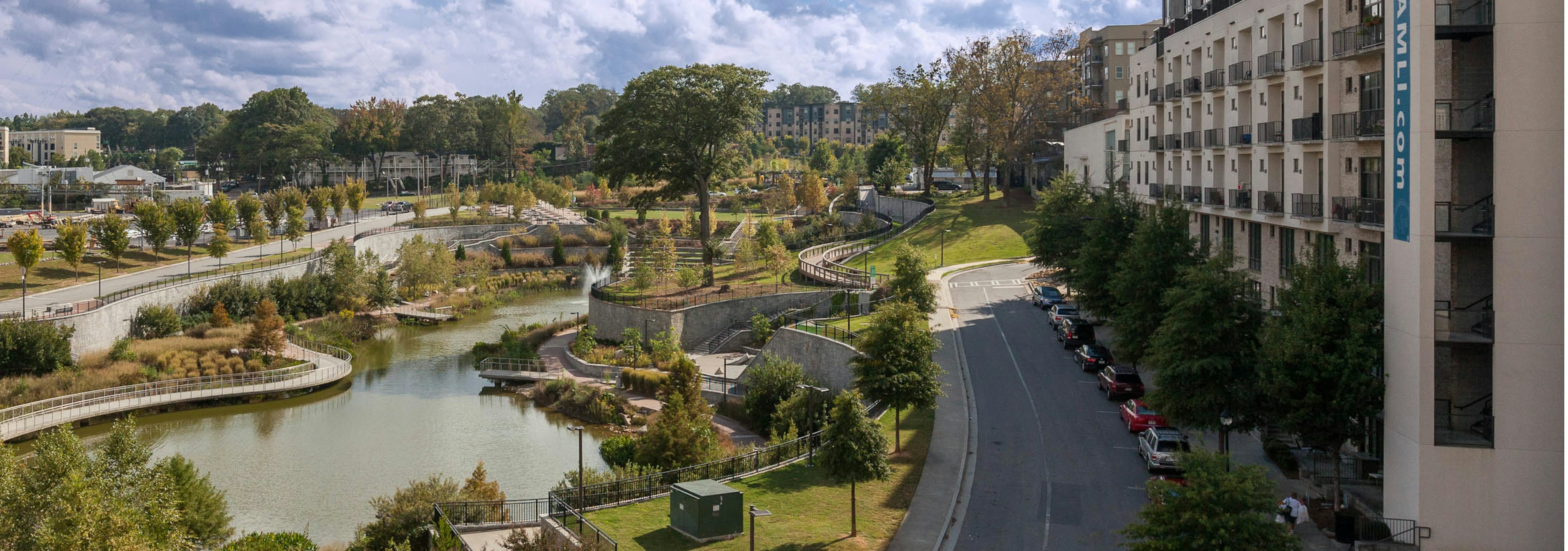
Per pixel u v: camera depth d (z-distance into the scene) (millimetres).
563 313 97812
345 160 195250
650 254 94188
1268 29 48531
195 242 109938
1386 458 31906
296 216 109188
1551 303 28953
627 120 97188
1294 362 32531
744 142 115000
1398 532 30109
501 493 40875
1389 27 31453
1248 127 52188
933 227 108938
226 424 59719
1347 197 41969
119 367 64500
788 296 78500
